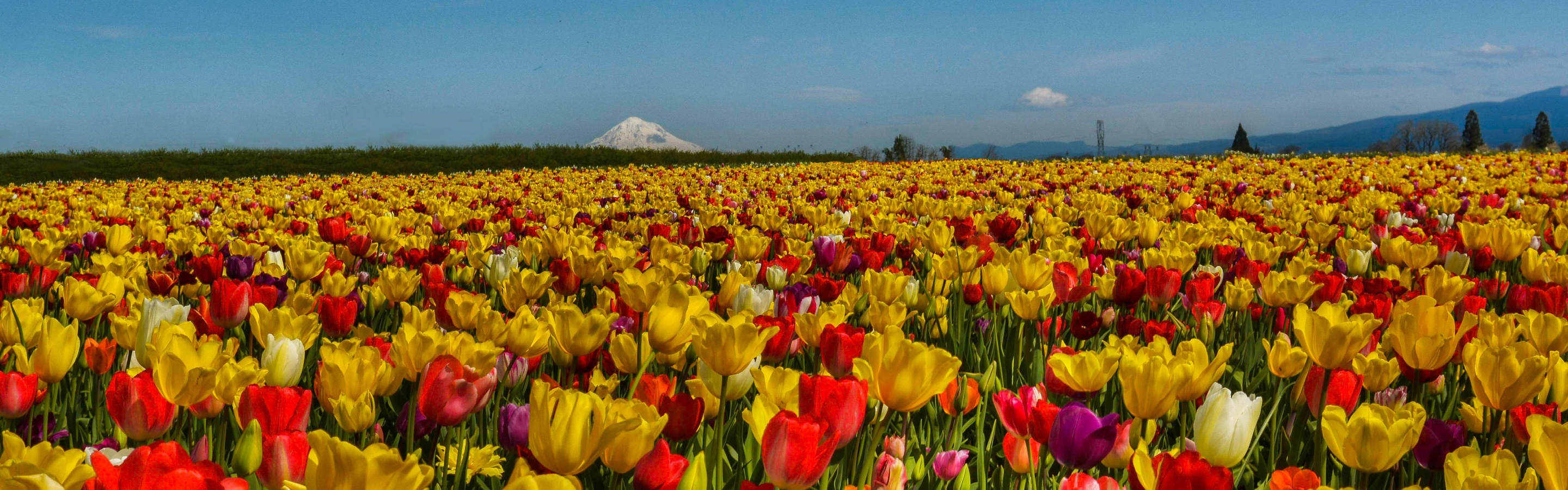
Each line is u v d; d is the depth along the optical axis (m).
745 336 2.05
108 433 2.80
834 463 2.41
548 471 1.76
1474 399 2.89
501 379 2.71
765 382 2.12
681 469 1.79
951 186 15.33
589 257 4.07
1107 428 1.86
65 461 1.38
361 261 5.76
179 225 7.98
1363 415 1.84
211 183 20.95
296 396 1.91
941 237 5.32
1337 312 2.56
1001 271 3.64
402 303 3.24
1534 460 1.66
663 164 41.53
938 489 2.45
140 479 1.33
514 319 2.70
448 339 2.43
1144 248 6.13
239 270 4.38
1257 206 9.17
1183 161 26.11
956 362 1.94
